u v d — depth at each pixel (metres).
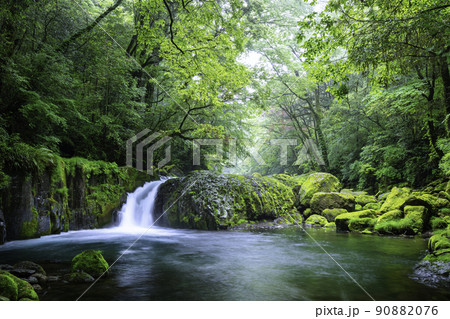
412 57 6.55
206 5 8.59
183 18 9.33
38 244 7.36
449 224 8.65
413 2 5.89
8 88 8.57
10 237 7.53
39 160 8.35
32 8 10.12
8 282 3.18
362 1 6.20
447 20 5.72
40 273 4.36
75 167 10.14
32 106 8.62
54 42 12.11
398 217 9.68
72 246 7.18
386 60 6.28
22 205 7.75
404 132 13.98
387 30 5.58
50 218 8.61
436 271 4.45
